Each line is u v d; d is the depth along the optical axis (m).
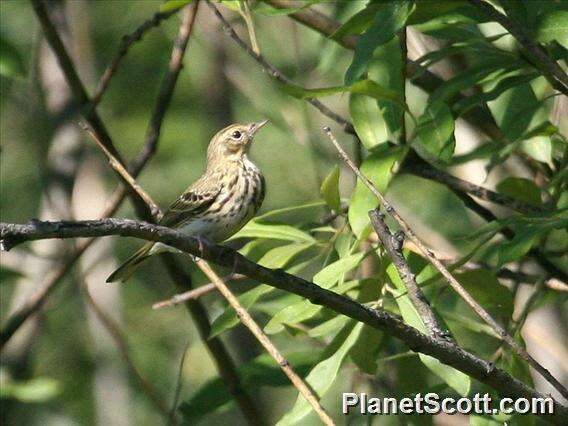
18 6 19.83
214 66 17.98
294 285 8.53
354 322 9.96
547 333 12.52
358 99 11.09
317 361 11.39
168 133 20.88
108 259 18.22
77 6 18.53
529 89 11.24
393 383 12.63
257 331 9.47
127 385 18.03
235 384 12.31
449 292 11.89
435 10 9.75
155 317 20.73
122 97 20.95
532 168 12.48
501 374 8.76
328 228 11.11
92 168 18.47
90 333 18.77
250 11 12.23
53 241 16.16
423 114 10.20
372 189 8.41
